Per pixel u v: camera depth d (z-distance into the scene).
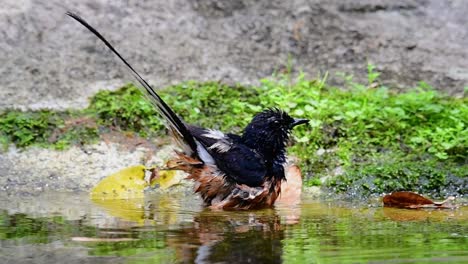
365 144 12.55
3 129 12.58
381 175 11.54
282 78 14.45
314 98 13.44
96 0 15.10
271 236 8.08
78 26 14.74
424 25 15.55
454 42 15.31
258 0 15.71
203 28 15.23
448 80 14.60
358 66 14.96
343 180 11.49
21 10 14.69
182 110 13.26
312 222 9.05
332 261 6.88
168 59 14.66
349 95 14.01
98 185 11.18
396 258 6.98
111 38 14.73
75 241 7.77
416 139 12.48
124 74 14.22
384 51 15.15
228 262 6.87
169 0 15.42
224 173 10.30
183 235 8.12
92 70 14.26
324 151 12.43
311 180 11.67
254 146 10.62
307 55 15.09
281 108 12.96
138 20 15.08
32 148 12.31
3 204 10.23
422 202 10.12
